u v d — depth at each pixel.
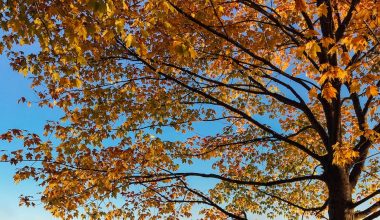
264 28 10.20
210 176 9.98
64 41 7.12
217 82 10.34
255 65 9.67
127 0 9.04
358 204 9.13
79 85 8.78
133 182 10.26
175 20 9.46
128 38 6.16
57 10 6.71
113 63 10.92
